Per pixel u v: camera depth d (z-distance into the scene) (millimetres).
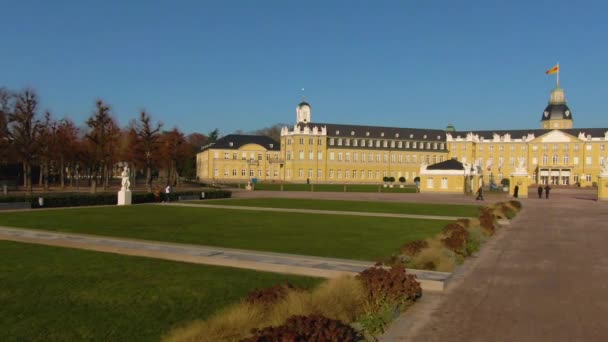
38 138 74562
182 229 30359
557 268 19844
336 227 32281
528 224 37500
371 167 169250
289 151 161875
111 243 24031
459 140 176125
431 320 12781
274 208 49156
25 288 15008
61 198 48656
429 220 37938
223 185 123938
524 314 13336
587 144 158625
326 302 12109
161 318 12250
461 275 18422
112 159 85312
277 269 18281
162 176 155750
